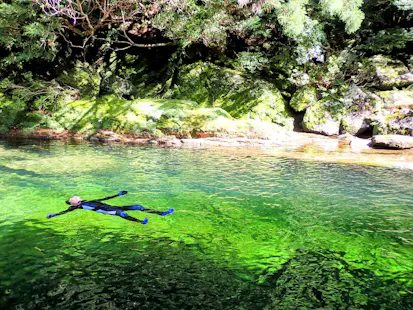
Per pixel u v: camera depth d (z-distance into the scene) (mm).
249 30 23391
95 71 24719
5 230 6957
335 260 6027
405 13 21453
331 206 8930
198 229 7266
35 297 4766
